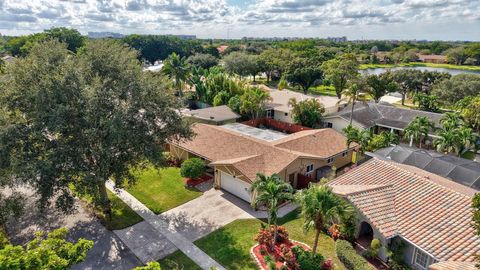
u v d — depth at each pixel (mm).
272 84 96938
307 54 114500
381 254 19391
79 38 109250
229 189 28766
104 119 20641
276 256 20062
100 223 23891
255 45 166500
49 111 19656
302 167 30406
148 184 30344
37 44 22359
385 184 22250
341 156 35719
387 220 19109
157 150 23062
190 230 23109
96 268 19125
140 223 23953
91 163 22469
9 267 10180
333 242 21688
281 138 36250
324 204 17109
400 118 50875
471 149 42625
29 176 18938
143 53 125750
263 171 27000
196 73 66000
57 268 11000
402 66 147625
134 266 19359
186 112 47844
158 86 23984
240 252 20641
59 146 20422
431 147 44875
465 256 16094
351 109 52969
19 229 22969
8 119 20234
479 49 149875
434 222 18516
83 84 20938
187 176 30000
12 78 21031
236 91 57281
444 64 156500
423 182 21828
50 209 25531
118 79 23250
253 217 24859
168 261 19812
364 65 146875
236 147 31859
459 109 53969
